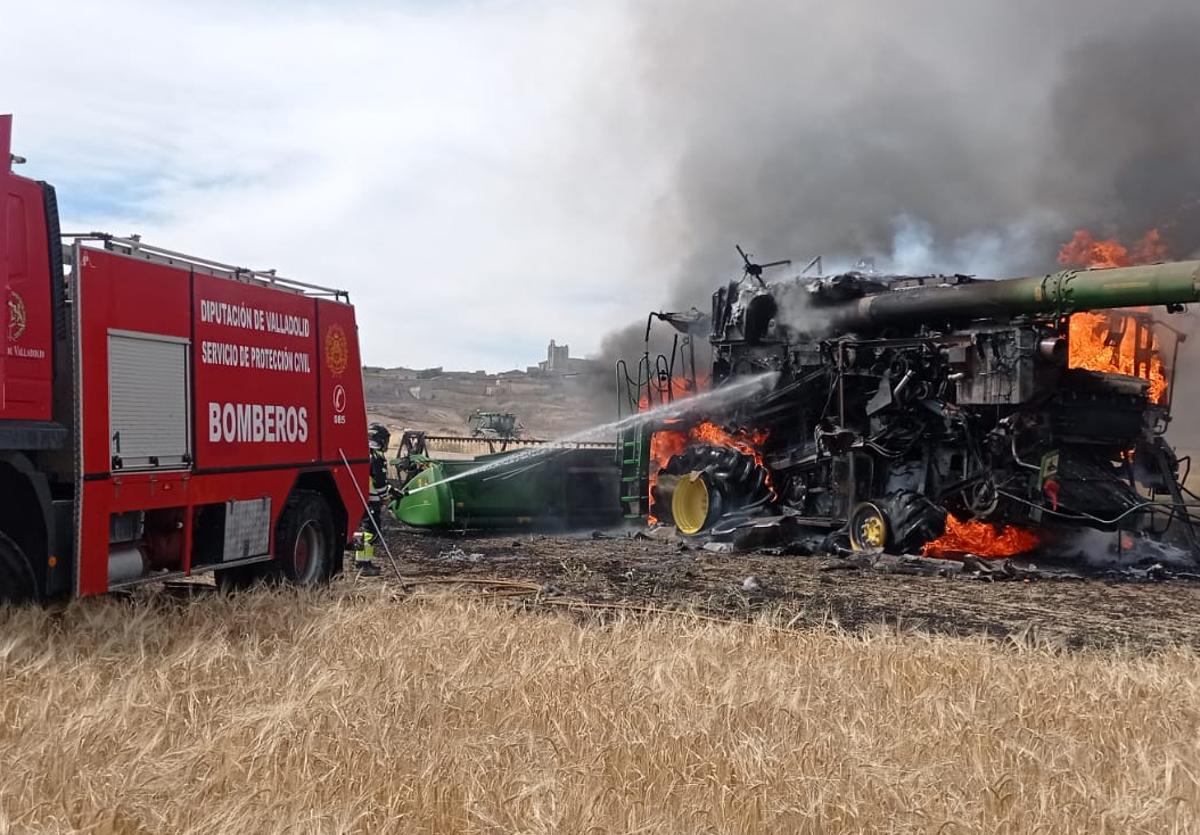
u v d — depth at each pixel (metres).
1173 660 8.66
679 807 4.95
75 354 8.80
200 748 5.28
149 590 11.42
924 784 5.14
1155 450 17.48
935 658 8.09
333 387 12.60
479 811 4.68
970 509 16.78
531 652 7.71
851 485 18.11
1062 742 5.95
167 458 9.80
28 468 8.52
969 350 16.64
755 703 6.42
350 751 5.43
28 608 8.41
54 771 5.01
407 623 8.95
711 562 16.42
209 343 10.41
